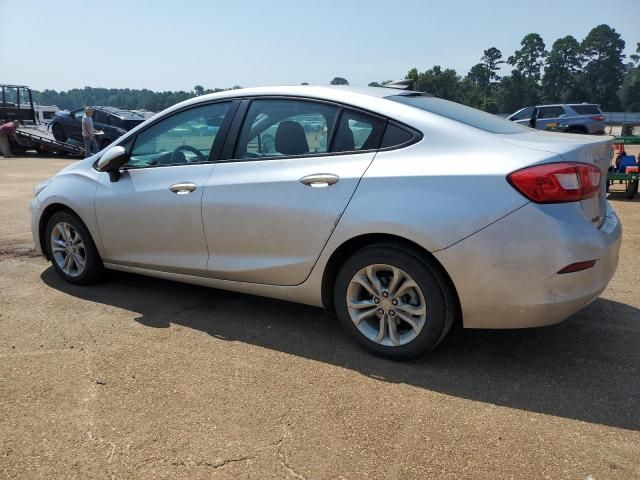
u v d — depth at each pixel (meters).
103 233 4.22
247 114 3.65
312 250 3.27
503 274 2.79
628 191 9.25
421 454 2.35
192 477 2.20
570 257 2.74
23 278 4.77
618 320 3.78
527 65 112.38
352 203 3.09
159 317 3.89
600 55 110.12
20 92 22.80
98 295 4.33
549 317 2.84
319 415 2.64
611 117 60.62
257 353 3.32
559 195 2.72
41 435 2.48
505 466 2.27
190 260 3.83
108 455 2.34
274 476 2.21
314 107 3.42
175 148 3.93
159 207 3.85
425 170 2.94
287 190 3.31
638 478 2.19
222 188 3.56
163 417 2.62
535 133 3.39
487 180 2.79
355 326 3.27
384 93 3.47
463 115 3.35
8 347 3.38
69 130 20.95
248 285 3.62
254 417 2.62
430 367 3.13
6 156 20.70
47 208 4.56
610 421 2.58
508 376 3.02
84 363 3.17
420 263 2.96
